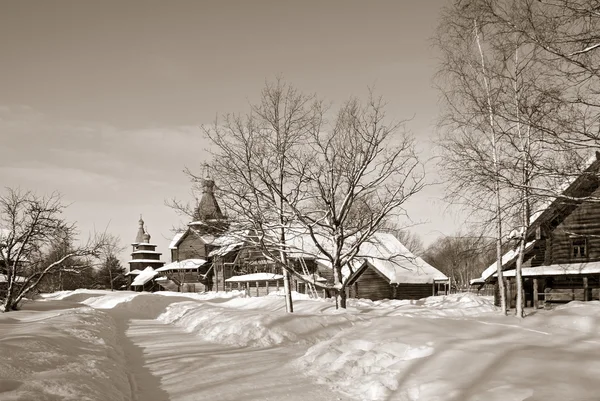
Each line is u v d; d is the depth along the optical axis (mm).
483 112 11922
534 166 10406
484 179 11094
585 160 9844
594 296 23969
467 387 7066
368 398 7676
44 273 29547
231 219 20000
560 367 7477
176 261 66500
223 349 13461
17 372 7258
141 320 26188
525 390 6586
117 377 8766
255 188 19953
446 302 27000
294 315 16844
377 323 11891
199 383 9055
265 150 21219
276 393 8227
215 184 20734
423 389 7320
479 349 8797
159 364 11125
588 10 8500
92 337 12969
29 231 28062
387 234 41594
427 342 9594
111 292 56344
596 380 6852
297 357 11805
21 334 11016
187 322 21344
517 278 17312
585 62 9094
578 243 24375
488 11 9883
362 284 39438
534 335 10203
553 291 25109
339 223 20047
